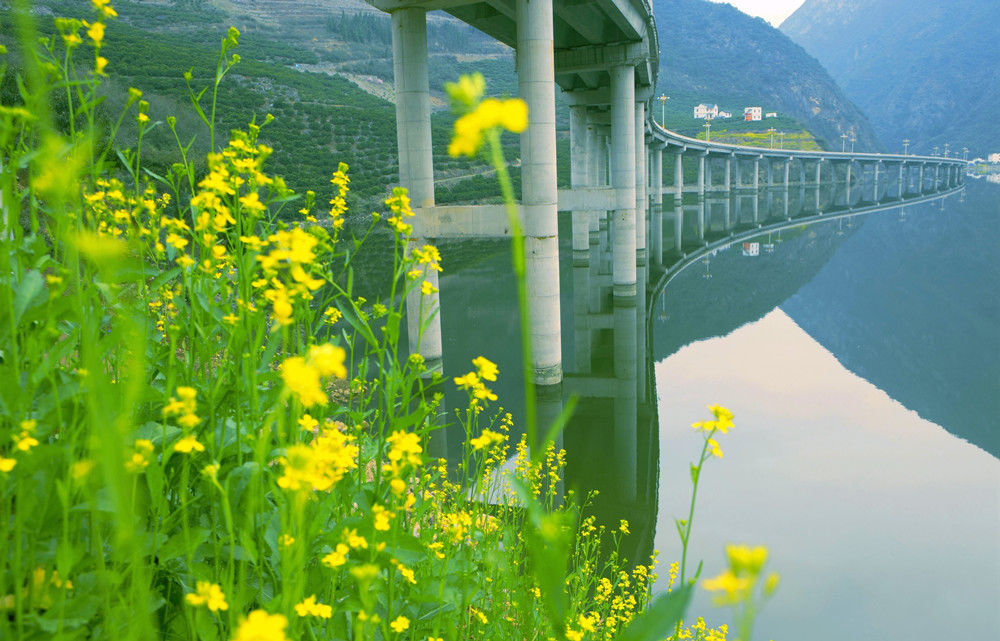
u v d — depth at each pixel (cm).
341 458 149
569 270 3866
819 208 9312
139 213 239
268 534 184
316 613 147
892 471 1266
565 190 3091
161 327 248
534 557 85
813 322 2856
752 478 1220
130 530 86
